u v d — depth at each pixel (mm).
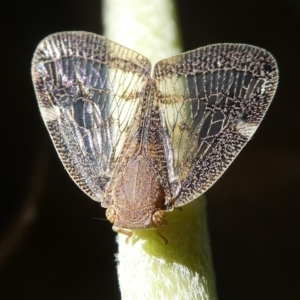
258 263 49
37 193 49
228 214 50
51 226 48
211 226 49
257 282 48
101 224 48
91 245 48
